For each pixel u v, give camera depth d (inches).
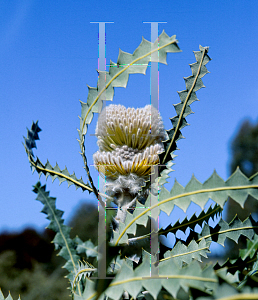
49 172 16.1
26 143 15.9
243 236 14.2
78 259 16.0
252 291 8.0
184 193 12.5
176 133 15.2
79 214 75.1
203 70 15.2
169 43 13.7
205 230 14.5
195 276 9.7
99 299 11.5
